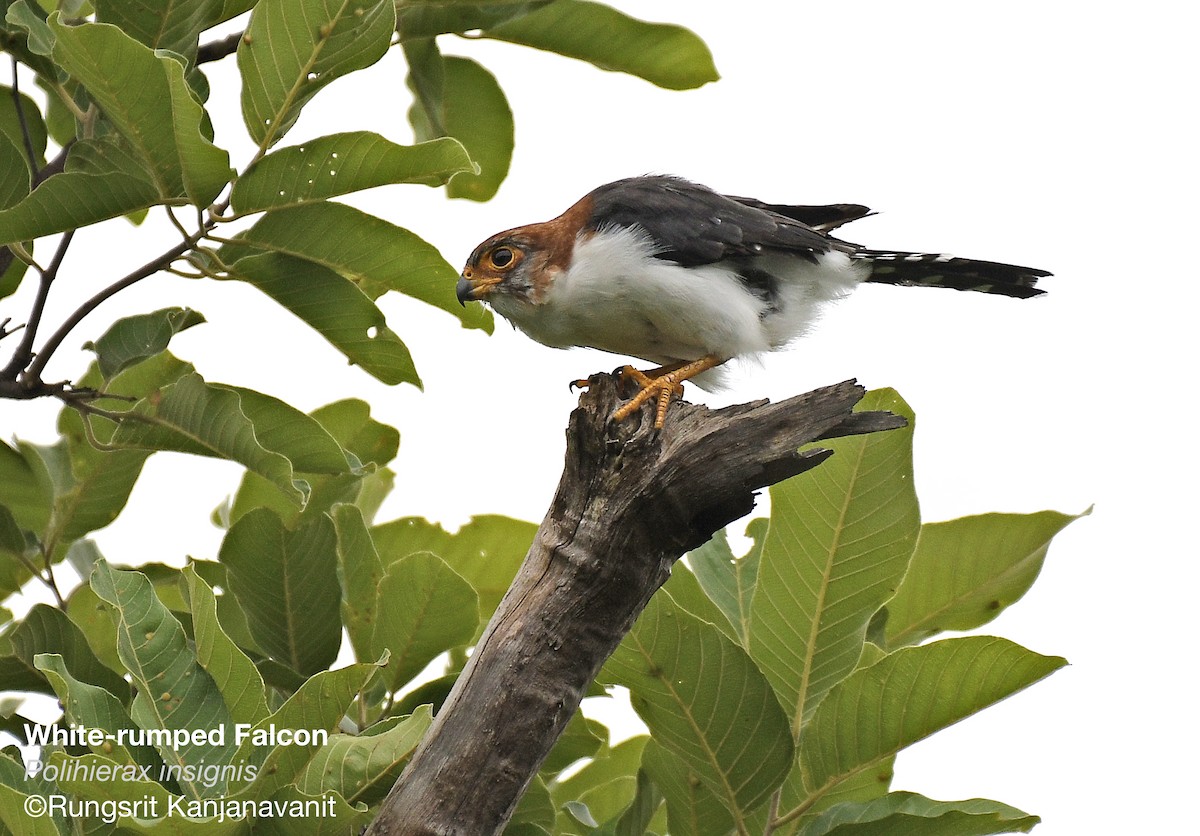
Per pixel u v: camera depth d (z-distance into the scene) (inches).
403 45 411.8
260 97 315.3
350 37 306.0
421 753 262.5
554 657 264.1
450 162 313.9
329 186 319.9
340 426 430.6
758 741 305.9
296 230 337.7
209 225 327.3
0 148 339.3
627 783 402.0
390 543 407.2
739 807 311.9
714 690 304.3
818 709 311.9
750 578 369.1
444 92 444.5
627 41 403.5
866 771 332.2
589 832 341.1
